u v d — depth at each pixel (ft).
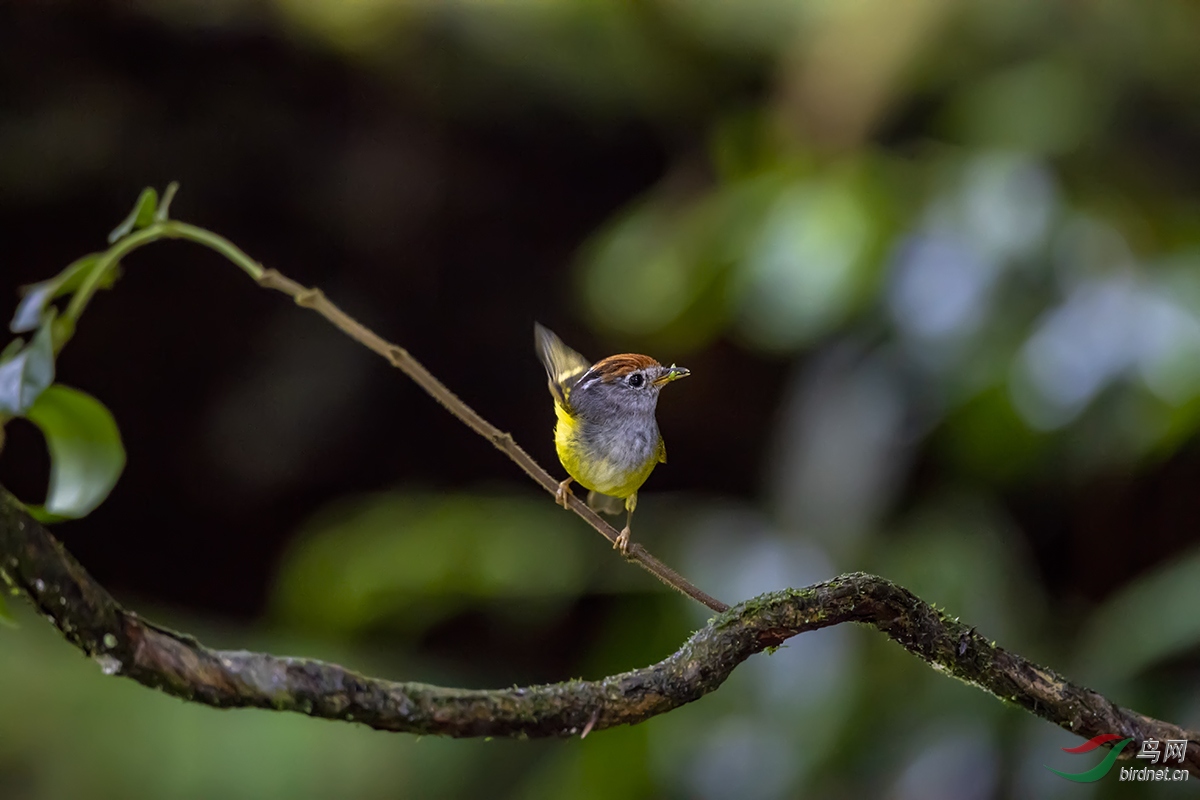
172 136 39.88
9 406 11.29
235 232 42.39
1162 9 33.01
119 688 37.32
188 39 38.27
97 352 42.22
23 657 37.35
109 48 38.06
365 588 35.47
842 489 27.96
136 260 41.32
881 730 26.48
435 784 37.24
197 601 45.52
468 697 10.56
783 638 11.44
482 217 43.57
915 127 35.55
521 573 33.50
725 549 30.96
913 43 31.68
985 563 28.76
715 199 34.55
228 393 43.60
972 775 25.45
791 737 26.81
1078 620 30.53
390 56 40.01
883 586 11.58
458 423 45.57
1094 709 11.75
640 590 31.94
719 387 42.98
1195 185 32.12
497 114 41.63
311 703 10.22
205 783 35.09
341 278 43.88
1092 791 24.29
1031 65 33.88
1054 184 27.48
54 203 39.55
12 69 37.47
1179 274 24.98
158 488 44.14
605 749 28.78
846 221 27.96
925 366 26.55
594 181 43.83
